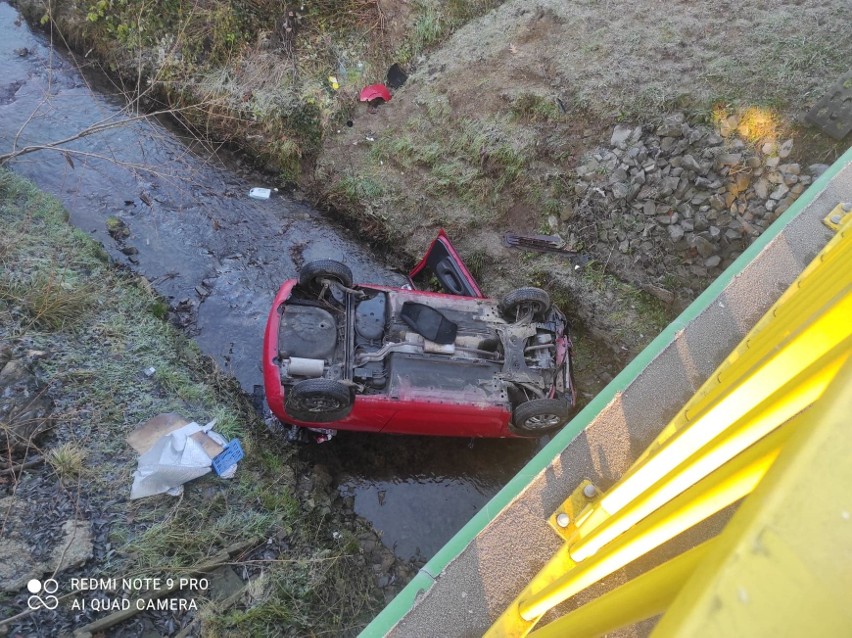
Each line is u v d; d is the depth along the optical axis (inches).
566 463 112.7
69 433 195.8
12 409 190.2
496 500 116.1
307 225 307.7
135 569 176.1
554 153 294.7
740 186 263.4
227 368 253.9
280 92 315.6
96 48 340.5
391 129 316.8
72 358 212.7
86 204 286.8
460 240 294.5
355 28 334.6
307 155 319.0
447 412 214.2
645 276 274.4
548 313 241.9
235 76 319.6
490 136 300.0
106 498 186.9
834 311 49.9
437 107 313.7
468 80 317.1
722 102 277.0
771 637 27.3
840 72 273.6
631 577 98.9
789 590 27.6
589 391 267.1
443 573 103.3
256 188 315.0
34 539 172.9
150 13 323.6
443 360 219.1
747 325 131.5
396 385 212.2
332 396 201.3
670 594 42.2
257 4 323.0
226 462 203.8
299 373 210.4
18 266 230.5
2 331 209.2
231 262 285.1
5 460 183.2
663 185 274.1
